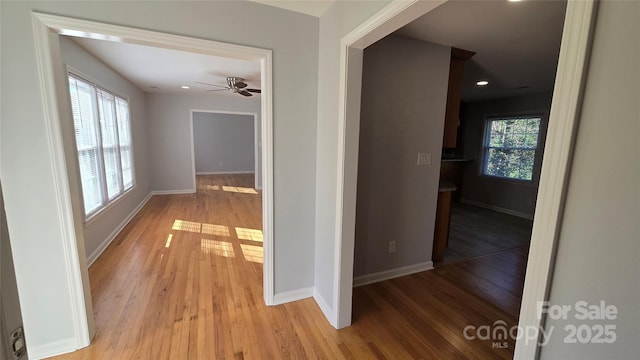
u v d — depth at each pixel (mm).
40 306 1656
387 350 1809
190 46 1763
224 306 2240
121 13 1592
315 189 2270
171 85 5168
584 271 668
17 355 552
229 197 6336
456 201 6594
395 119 2543
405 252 2820
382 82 2434
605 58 607
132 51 3152
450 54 2684
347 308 2014
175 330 1952
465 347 1847
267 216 2150
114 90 4047
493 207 5836
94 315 2100
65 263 1671
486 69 3443
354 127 1833
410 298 2412
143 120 5797
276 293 2271
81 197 2830
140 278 2670
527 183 5227
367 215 2574
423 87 2609
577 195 669
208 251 3336
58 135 1569
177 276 2721
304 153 2193
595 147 633
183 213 4980
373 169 2527
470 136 6316
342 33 1783
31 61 1473
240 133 10445
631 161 580
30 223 1582
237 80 4395
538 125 5098
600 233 636
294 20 2023
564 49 663
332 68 1929
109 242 3549
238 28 1870
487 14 1997
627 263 598
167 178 6504
